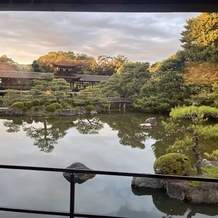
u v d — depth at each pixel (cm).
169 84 1141
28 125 1227
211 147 743
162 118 1330
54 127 1189
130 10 131
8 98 1500
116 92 1744
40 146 844
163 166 449
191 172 482
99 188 444
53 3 127
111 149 819
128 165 651
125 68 1709
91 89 1631
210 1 118
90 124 1277
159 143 894
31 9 136
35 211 140
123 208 380
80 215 138
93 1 124
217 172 484
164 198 415
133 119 1397
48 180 472
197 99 793
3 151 773
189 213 379
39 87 1510
